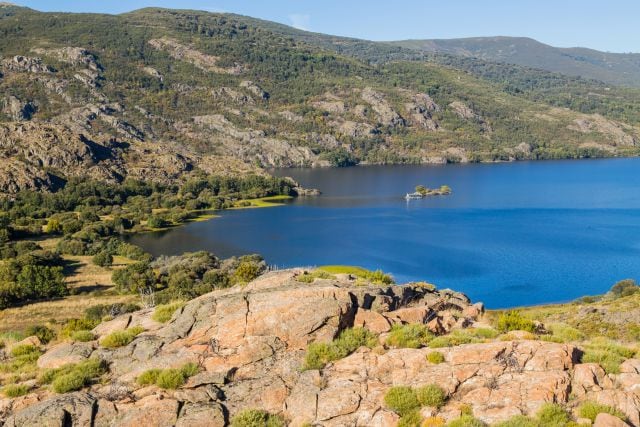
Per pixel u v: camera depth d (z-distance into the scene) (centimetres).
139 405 1866
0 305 8506
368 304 2473
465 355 1975
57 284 9612
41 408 1841
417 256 13850
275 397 1909
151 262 12862
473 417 1680
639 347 2453
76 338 2614
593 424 1628
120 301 8831
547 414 1658
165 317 2661
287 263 13362
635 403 1719
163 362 2136
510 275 11831
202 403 1872
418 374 1923
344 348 2136
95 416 1831
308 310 2288
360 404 1812
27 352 2619
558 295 10362
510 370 1892
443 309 2797
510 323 2639
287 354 2145
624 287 9400
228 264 11650
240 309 2359
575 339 2597
